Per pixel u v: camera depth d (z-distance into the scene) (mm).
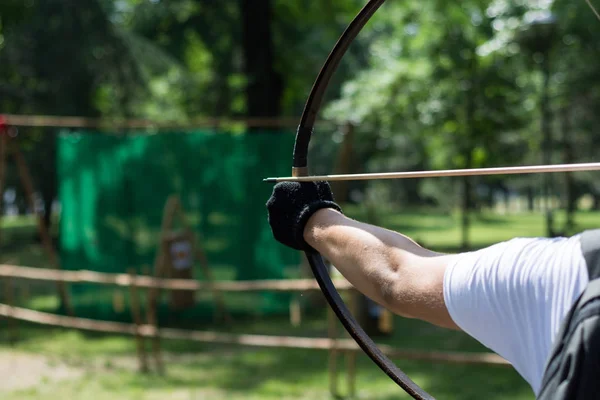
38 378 6680
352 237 1246
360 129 15828
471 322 1100
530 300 1034
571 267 998
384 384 6273
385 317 7992
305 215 1311
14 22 14484
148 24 17344
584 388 914
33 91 15438
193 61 20188
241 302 9148
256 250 9109
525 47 11836
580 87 13523
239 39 16562
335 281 6332
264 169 9008
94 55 15242
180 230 9055
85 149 9172
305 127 1509
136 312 6859
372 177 1288
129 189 9008
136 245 8992
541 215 35219
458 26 14047
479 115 13789
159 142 9008
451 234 22828
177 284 6680
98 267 9094
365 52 20688
